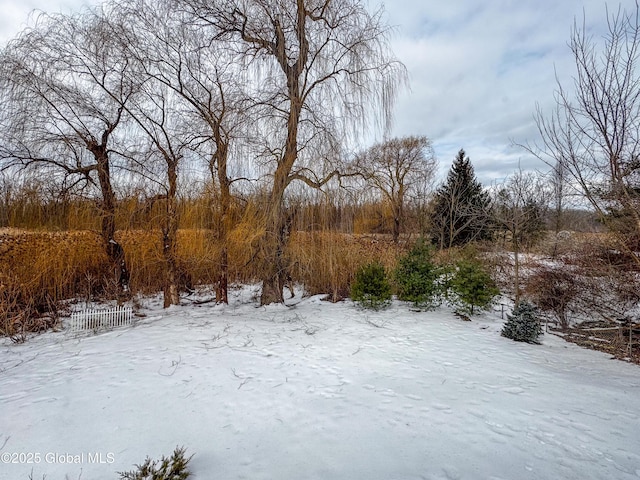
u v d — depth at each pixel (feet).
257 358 15.11
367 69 24.70
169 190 26.30
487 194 55.16
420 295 25.53
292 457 8.22
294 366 14.24
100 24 23.85
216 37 24.35
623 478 7.39
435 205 58.95
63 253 28.43
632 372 14.34
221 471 7.71
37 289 25.71
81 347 16.79
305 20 24.23
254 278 30.45
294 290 33.30
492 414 10.21
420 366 14.44
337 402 11.05
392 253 35.65
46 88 24.32
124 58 24.43
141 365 14.17
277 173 25.21
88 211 28.14
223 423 9.79
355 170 26.76
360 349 16.57
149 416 10.14
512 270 34.83
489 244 41.93
